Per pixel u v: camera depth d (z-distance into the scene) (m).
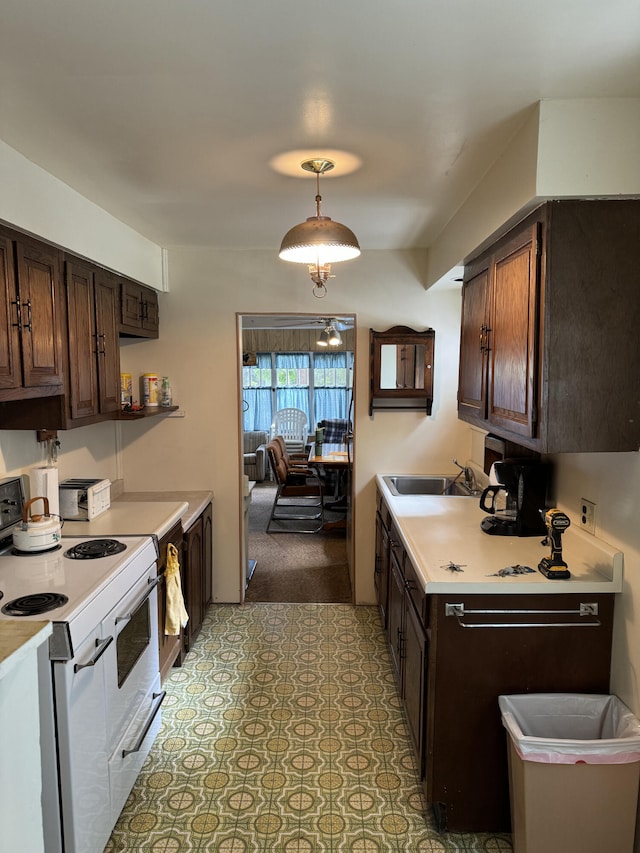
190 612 3.19
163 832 1.96
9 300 1.92
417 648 2.13
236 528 3.82
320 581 4.28
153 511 2.88
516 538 2.42
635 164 1.61
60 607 1.66
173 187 2.37
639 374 1.70
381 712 2.65
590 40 1.32
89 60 1.40
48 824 1.58
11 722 1.13
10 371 1.92
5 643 1.15
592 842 1.67
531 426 1.76
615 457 1.91
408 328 3.64
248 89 1.55
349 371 8.62
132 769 2.10
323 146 1.95
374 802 2.10
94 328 2.64
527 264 1.81
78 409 2.46
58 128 1.78
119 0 1.16
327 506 6.34
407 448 3.78
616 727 1.82
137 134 1.84
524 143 1.74
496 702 1.93
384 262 3.66
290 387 8.67
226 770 2.27
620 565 1.86
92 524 2.63
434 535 2.46
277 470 5.78
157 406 3.62
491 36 1.30
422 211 2.74
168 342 3.72
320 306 3.69
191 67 1.44
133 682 2.12
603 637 1.91
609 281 1.68
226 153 2.00
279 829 1.98
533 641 1.91
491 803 1.95
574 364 1.70
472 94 1.57
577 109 1.61
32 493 2.35
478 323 2.47
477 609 1.91
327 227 2.08
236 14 1.21
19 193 1.95
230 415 3.75
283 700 2.74
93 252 2.57
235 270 3.66
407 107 1.65
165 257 3.65
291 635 3.41
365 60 1.40
